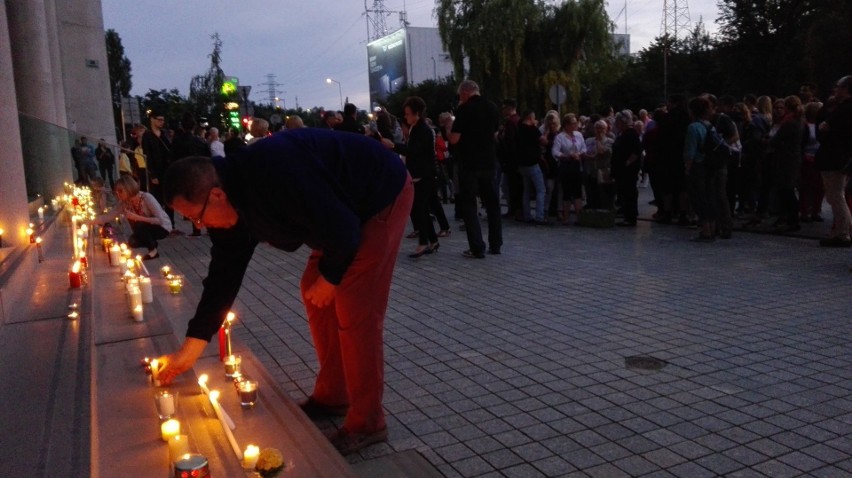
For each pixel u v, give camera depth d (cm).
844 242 870
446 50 3109
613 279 730
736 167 1120
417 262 862
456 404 406
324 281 303
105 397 320
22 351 374
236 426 301
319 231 272
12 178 645
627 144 1110
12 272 504
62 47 1980
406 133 1113
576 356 486
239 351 411
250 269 854
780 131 977
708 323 557
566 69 2989
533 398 412
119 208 991
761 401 398
